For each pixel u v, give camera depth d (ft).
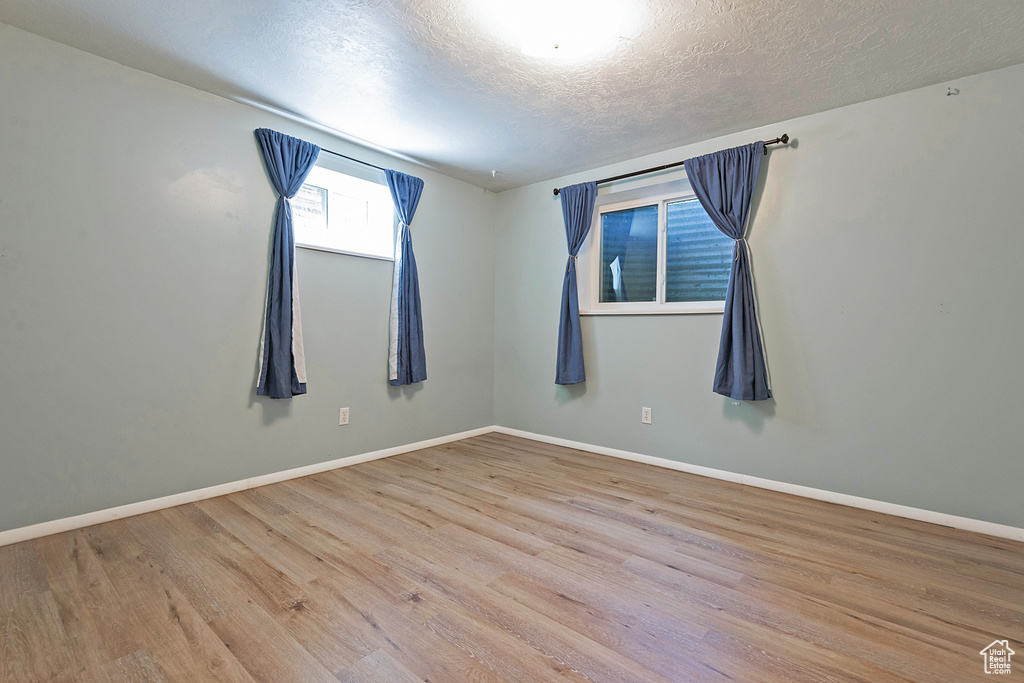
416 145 10.94
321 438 10.53
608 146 10.89
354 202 11.51
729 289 9.82
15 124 6.87
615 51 7.02
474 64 7.50
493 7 6.07
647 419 11.41
